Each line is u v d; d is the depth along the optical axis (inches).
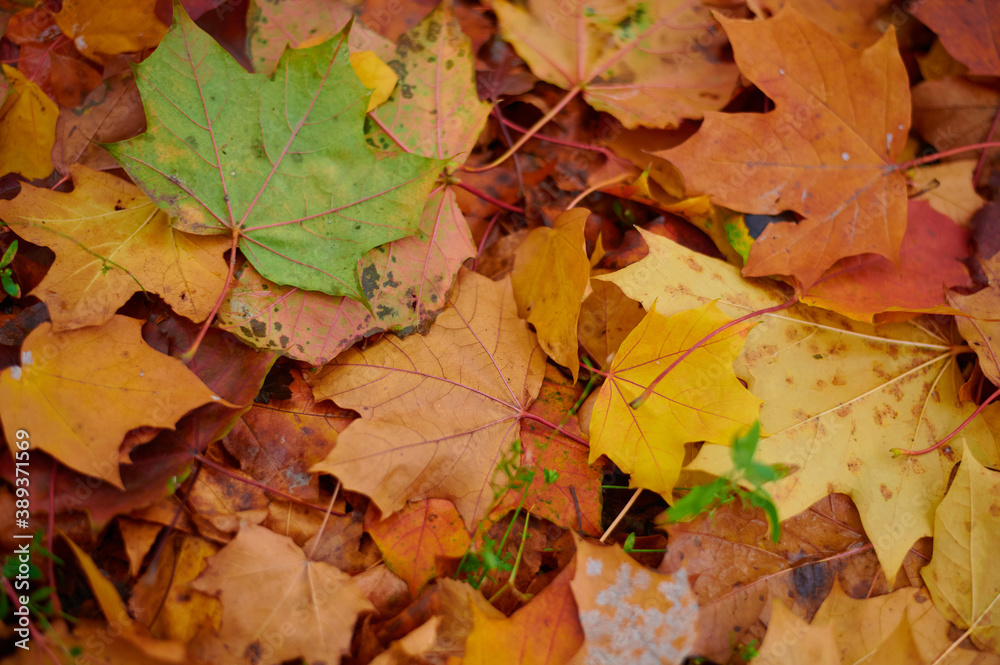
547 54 21.8
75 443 18.8
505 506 20.2
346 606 19.2
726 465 19.9
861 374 20.8
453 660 19.0
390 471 19.6
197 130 19.7
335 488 20.0
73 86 21.1
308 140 19.9
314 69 19.6
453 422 20.2
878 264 21.1
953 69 22.3
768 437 20.3
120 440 18.9
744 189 20.9
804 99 20.7
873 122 20.8
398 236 20.1
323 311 20.2
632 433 20.1
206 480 19.8
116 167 20.8
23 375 18.9
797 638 19.3
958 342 21.2
